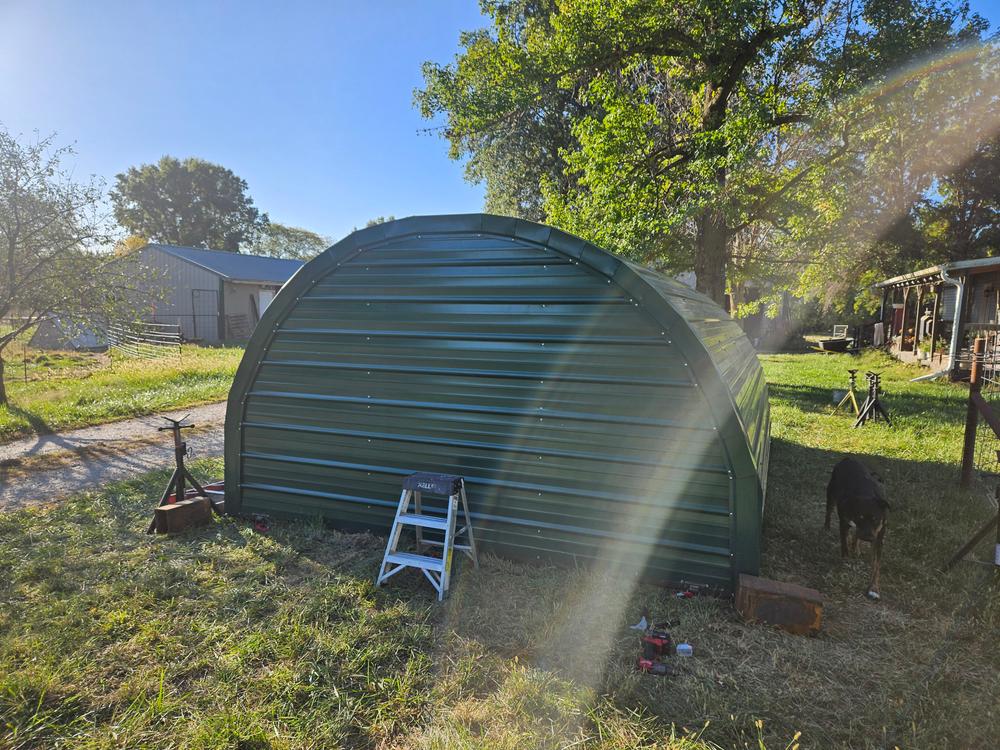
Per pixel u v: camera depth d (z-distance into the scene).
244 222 63.16
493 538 4.33
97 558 4.32
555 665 3.04
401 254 4.43
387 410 4.57
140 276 11.75
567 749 2.44
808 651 3.19
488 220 4.12
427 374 4.41
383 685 2.85
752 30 11.90
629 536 3.94
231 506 5.16
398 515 3.94
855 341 28.38
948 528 4.96
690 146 12.52
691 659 3.11
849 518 4.11
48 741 2.50
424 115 13.98
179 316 26.77
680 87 14.14
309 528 4.82
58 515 5.27
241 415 5.05
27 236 9.58
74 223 10.16
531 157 23.80
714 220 13.07
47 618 3.45
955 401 11.89
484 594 3.79
